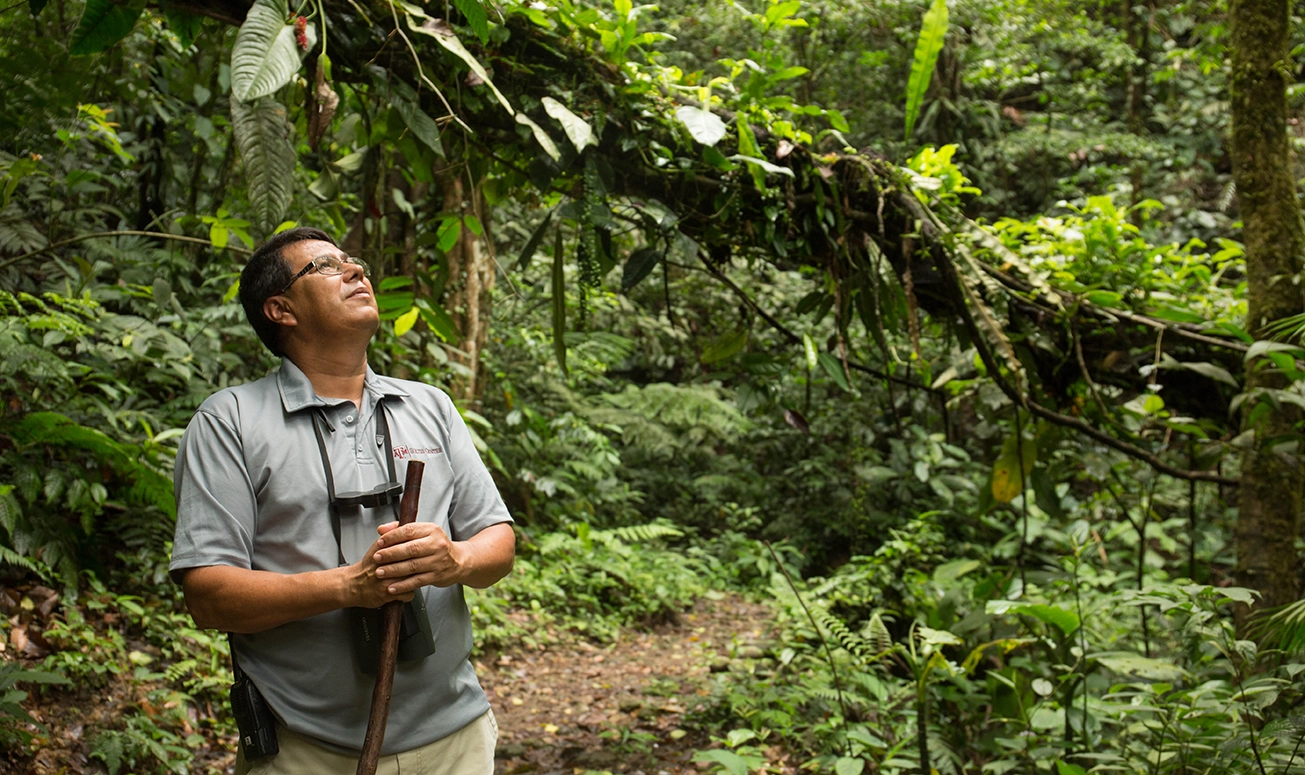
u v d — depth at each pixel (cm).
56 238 404
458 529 162
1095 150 898
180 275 415
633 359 941
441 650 152
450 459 163
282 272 152
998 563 599
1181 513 636
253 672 143
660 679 455
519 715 395
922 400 704
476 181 261
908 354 371
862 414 737
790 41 784
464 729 155
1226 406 333
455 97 233
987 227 326
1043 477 367
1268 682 232
